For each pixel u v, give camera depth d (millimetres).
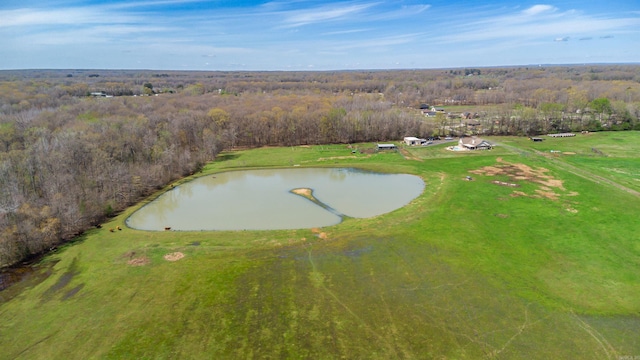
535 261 41125
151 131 88750
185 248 45719
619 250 42906
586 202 57500
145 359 28094
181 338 30250
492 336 29656
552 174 72875
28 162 58719
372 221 53125
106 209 57031
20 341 30016
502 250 43719
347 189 68875
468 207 57094
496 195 62000
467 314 32406
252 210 59375
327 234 49188
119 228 52375
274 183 74062
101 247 46188
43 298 35688
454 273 39031
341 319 32188
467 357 27562
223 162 90375
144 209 60781
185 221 55219
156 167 73250
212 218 56250
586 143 100312
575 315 32000
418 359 27531
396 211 56656
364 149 100625
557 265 40250
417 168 80812
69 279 39000
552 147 96562
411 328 30859
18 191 53219
